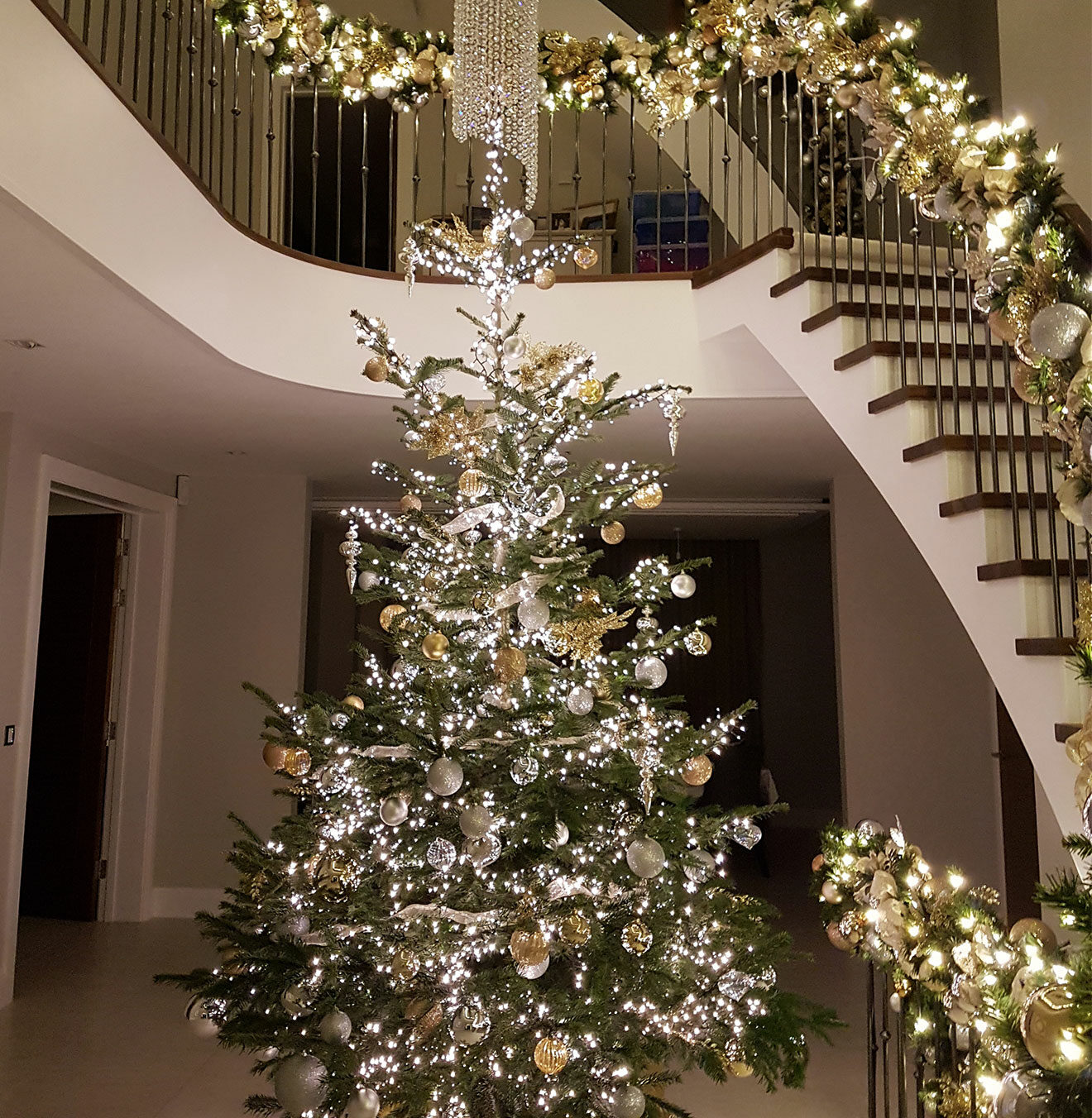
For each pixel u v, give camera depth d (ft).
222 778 20.21
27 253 9.28
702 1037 8.23
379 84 14.20
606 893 8.07
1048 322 5.27
